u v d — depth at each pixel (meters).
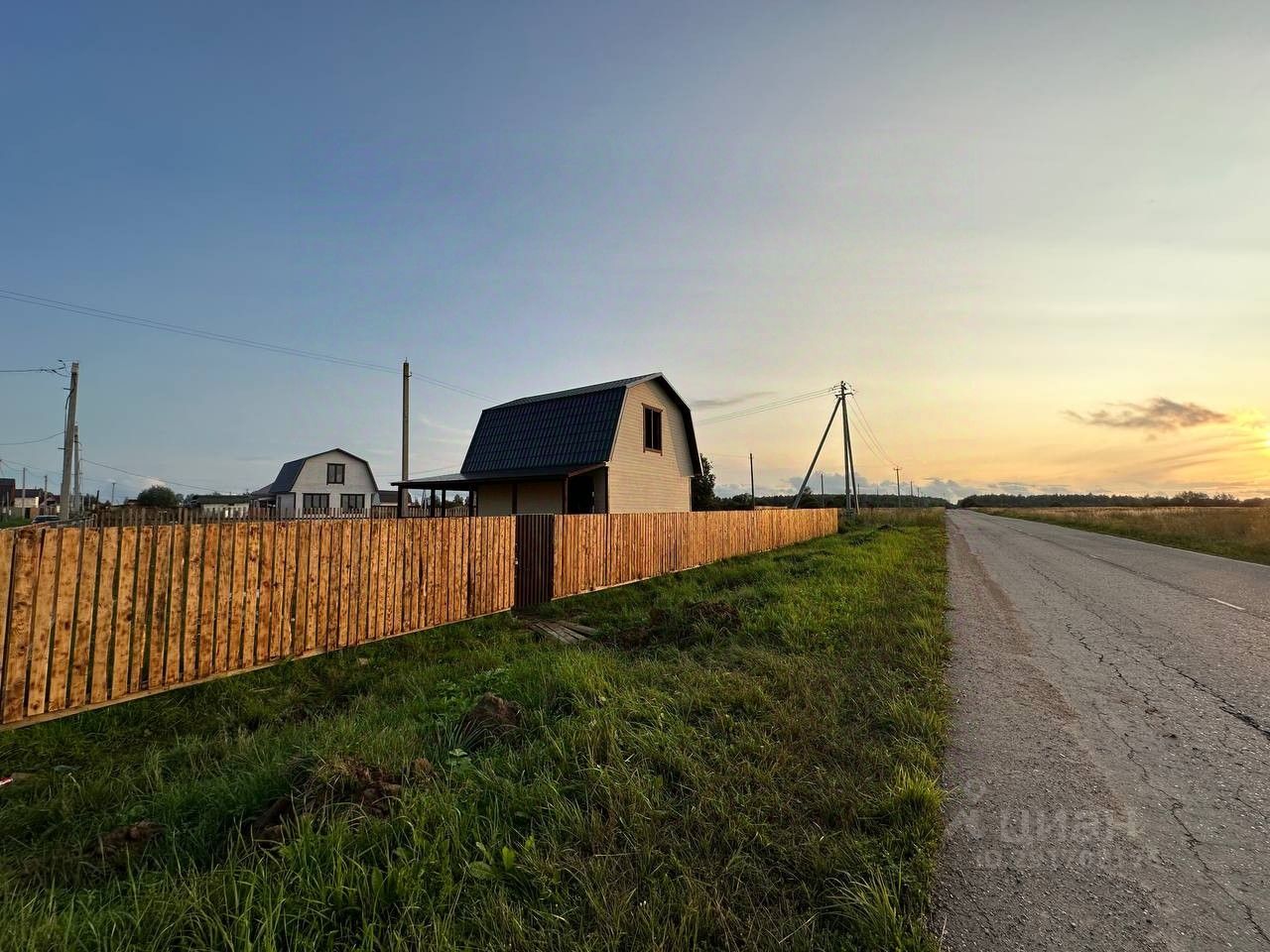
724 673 5.08
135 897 2.21
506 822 2.76
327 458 47.00
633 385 18.72
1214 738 4.07
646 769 3.30
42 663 4.35
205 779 3.58
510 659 6.43
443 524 7.95
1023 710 4.61
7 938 2.02
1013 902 2.34
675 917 2.18
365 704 5.01
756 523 18.64
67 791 3.53
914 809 2.94
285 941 2.04
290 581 6.12
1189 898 2.38
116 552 4.79
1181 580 11.91
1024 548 19.59
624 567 11.77
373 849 2.46
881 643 6.30
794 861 2.51
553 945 2.02
